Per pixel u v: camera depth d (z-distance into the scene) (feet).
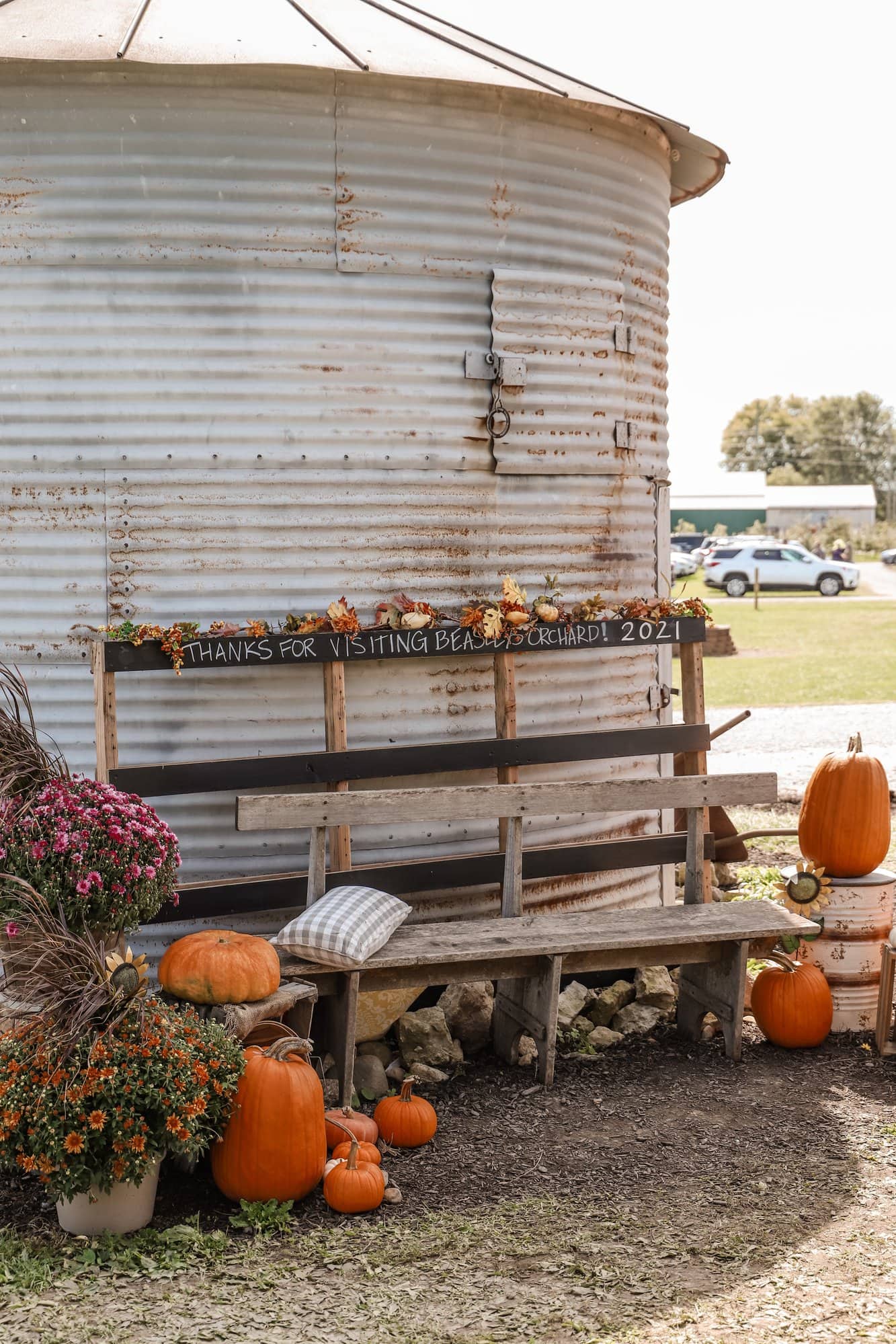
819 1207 14.40
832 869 20.40
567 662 21.84
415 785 20.49
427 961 17.07
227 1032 14.88
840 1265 13.08
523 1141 16.29
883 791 20.31
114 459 18.97
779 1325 11.93
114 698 18.02
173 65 17.71
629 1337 11.72
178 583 19.19
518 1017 18.71
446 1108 17.40
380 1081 18.02
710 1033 20.24
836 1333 11.78
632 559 23.03
